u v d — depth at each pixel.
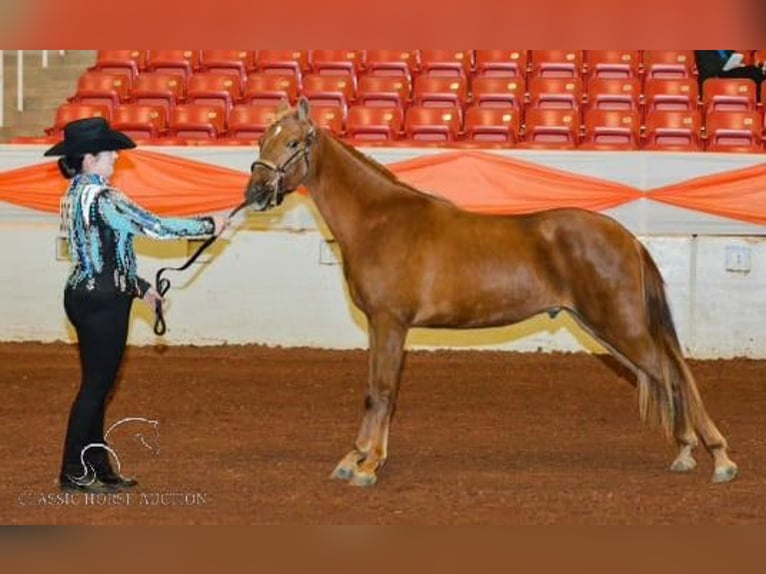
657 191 16.61
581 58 21.14
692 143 18.19
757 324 16.25
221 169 16.88
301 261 16.58
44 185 16.88
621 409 12.95
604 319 9.46
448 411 12.77
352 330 16.56
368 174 9.75
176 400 13.23
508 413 12.69
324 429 11.75
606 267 9.41
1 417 12.33
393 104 19.47
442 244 9.54
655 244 16.38
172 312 16.62
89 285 8.90
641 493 9.19
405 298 9.50
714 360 16.20
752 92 19.53
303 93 19.66
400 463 10.24
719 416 12.65
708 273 16.28
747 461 10.40
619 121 18.59
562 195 16.70
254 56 21.22
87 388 9.04
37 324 16.86
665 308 9.56
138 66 21.05
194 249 16.61
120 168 16.95
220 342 16.66
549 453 10.71
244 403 13.09
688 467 9.91
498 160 16.73
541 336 16.38
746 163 16.55
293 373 14.91
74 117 18.92
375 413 9.52
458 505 8.79
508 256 9.52
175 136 18.73
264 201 9.47
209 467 10.02
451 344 16.41
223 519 8.36
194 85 20.08
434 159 16.75
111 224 8.85
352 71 20.62
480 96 19.38
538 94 19.45
